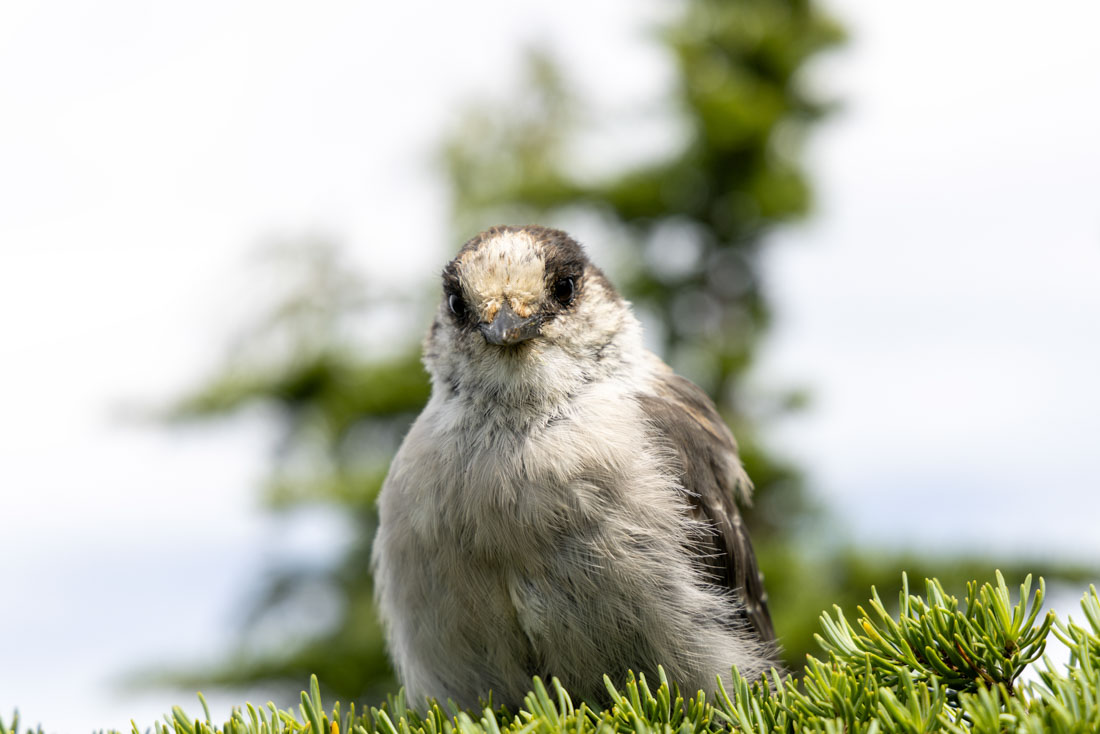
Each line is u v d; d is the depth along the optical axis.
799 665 8.82
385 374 10.95
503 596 3.98
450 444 4.15
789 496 9.79
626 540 3.92
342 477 10.69
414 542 4.07
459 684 4.21
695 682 4.00
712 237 10.55
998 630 2.89
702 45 10.20
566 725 2.96
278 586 10.90
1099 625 2.79
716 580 4.24
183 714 3.07
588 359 4.39
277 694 10.70
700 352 10.18
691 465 4.32
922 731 2.61
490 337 4.12
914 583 8.94
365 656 10.50
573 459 3.95
